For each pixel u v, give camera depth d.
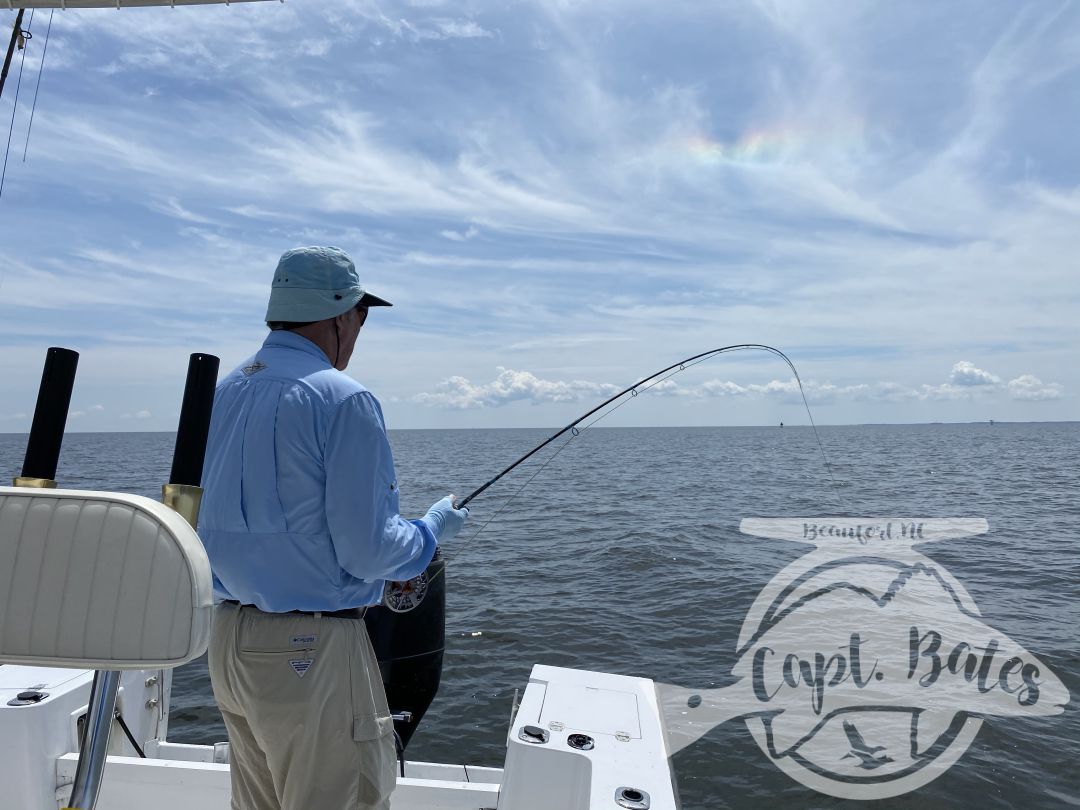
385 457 1.40
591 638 6.46
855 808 3.19
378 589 1.48
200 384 0.96
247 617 1.38
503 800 1.52
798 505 16.75
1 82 2.29
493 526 14.54
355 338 1.62
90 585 0.78
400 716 1.94
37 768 1.77
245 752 1.46
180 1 2.13
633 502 18.58
